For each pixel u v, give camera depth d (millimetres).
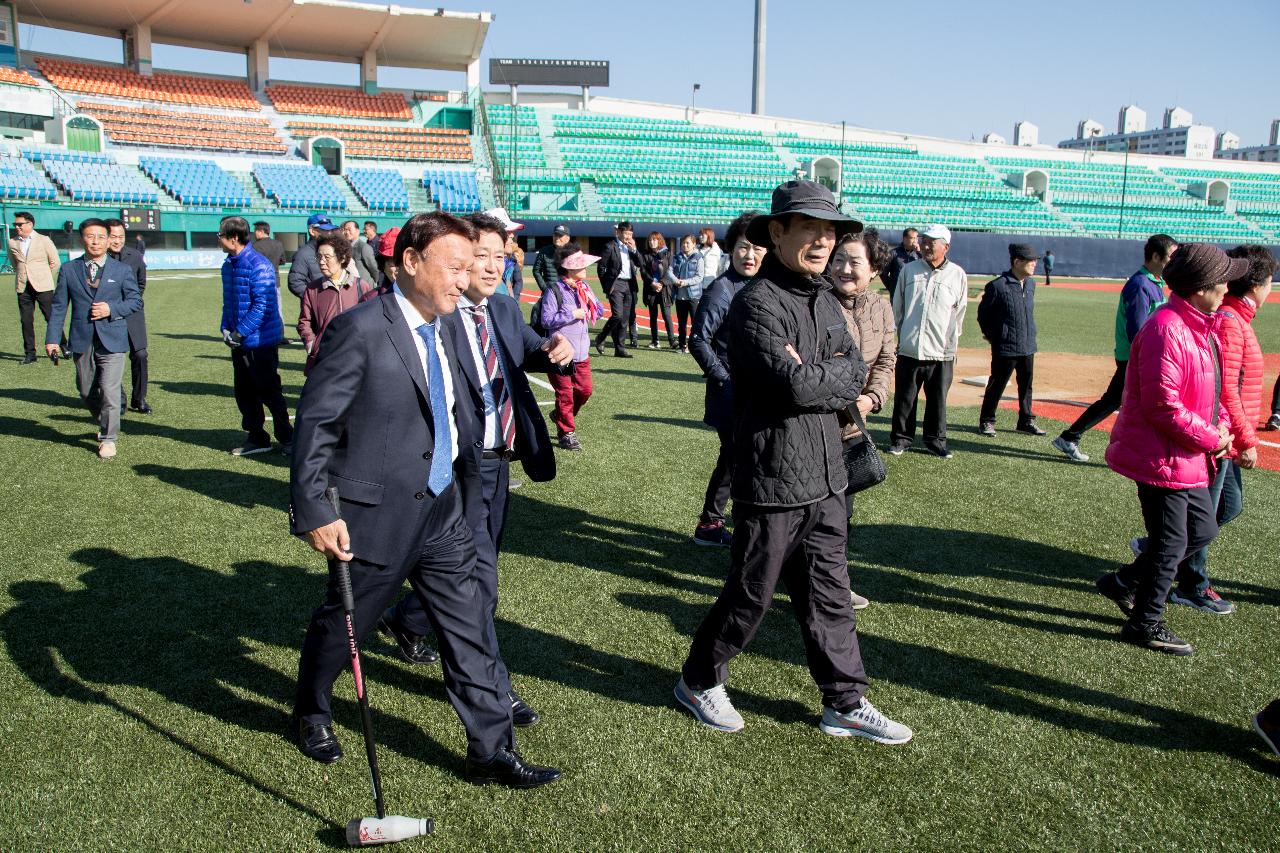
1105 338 16125
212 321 16500
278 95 41219
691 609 4391
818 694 3615
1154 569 3932
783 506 3025
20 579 4547
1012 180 44844
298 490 2641
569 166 39875
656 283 13578
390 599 2922
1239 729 3389
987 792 2988
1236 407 3998
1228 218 45500
